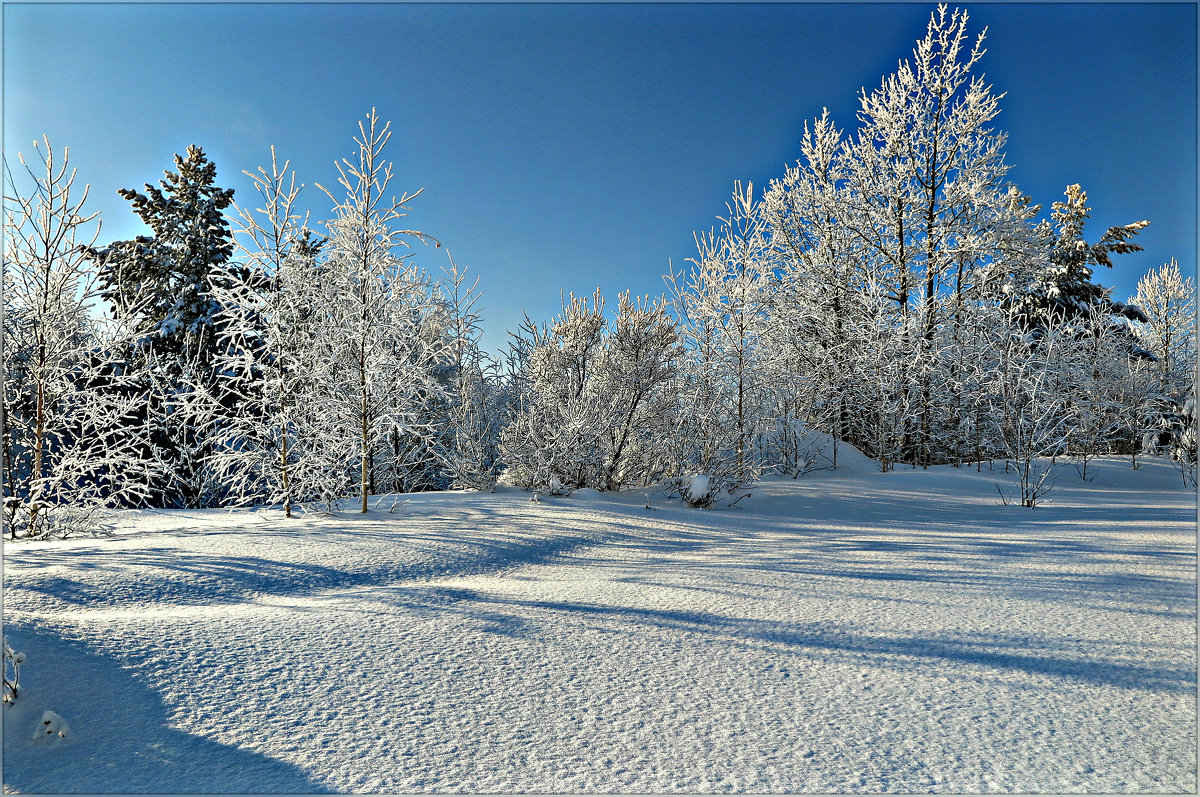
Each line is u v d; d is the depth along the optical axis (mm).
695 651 3746
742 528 8422
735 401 13422
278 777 2443
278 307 9266
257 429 9086
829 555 6488
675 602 4734
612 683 3307
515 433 11180
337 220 9367
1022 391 15094
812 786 2373
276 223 9383
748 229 14062
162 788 2359
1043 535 7422
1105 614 4301
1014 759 2541
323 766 2521
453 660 3590
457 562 6098
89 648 3473
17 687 2924
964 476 13969
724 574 5660
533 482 11070
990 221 18734
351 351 9430
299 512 9289
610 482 11586
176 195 19594
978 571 5621
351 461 9617
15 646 3385
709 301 13375
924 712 2955
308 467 8969
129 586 4742
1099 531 7594
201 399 9727
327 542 6570
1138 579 5203
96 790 2338
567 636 3990
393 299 9617
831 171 20938
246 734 2770
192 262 18266
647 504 9750
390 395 9359
